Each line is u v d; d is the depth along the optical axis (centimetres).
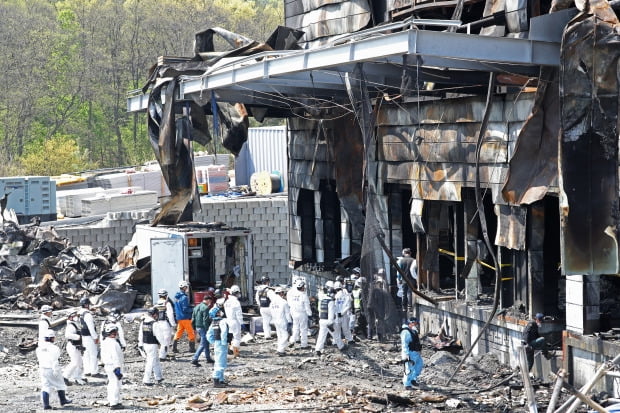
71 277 5872
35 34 17362
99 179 9512
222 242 6072
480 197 4334
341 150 5669
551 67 3825
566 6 3769
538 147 3962
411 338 3938
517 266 4319
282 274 7381
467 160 4484
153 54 17812
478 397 3762
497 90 4569
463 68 3959
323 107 5347
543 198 4131
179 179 5847
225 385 4019
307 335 4947
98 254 6275
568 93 3603
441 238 5375
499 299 4256
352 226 5928
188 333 4778
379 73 4341
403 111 5044
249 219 7325
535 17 3791
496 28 4353
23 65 17012
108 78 17712
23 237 6322
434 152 4750
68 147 15900
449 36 3634
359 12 5491
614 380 3556
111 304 5644
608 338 3697
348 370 4341
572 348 3844
